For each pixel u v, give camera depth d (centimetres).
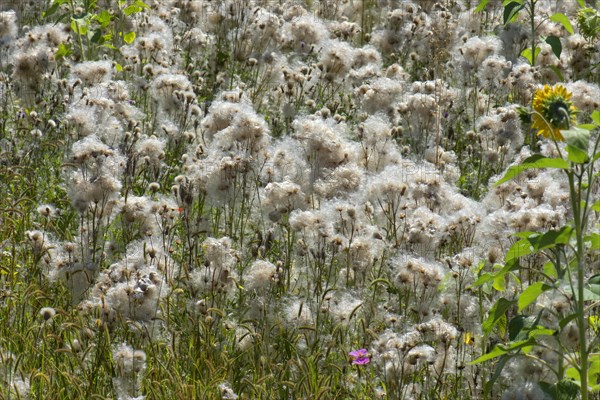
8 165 1095
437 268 827
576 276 682
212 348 767
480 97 1312
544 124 617
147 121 1260
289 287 887
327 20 1609
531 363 693
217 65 1455
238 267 912
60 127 1176
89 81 1269
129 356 727
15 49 1444
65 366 742
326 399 714
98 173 913
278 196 942
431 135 1200
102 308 775
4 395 706
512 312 786
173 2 1620
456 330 760
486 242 864
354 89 1277
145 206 927
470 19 1584
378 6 1725
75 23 1402
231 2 1575
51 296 833
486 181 1149
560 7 1580
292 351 765
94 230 903
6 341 778
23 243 934
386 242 922
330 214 902
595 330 726
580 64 1371
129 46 1420
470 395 741
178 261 934
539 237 614
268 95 1359
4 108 1285
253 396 707
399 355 727
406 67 1495
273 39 1485
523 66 1277
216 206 1012
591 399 682
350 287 880
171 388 718
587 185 625
